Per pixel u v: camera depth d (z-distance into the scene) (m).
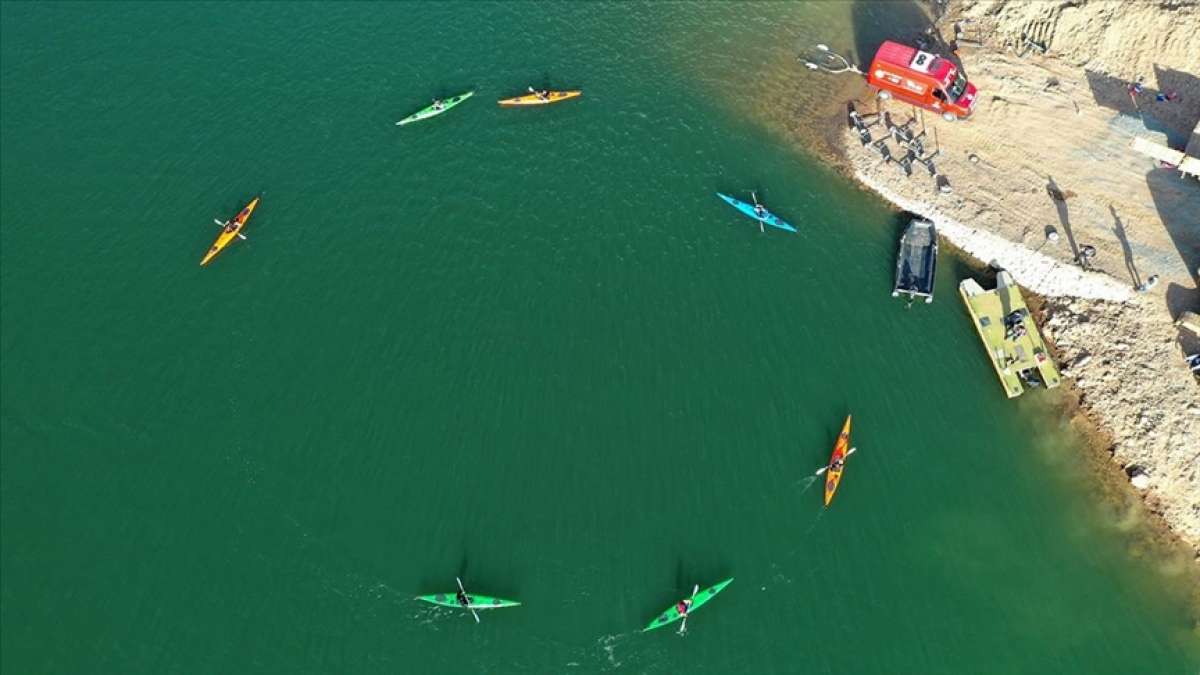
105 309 63.78
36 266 66.44
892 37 75.62
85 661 48.91
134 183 71.00
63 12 85.81
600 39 79.25
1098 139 64.62
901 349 58.81
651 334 60.22
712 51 77.31
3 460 56.69
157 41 82.25
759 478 53.59
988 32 72.75
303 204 68.75
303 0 85.44
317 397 58.22
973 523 51.78
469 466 54.59
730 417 56.16
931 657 47.53
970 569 50.25
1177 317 55.75
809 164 68.31
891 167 66.06
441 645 48.44
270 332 61.66
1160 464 51.69
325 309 62.56
